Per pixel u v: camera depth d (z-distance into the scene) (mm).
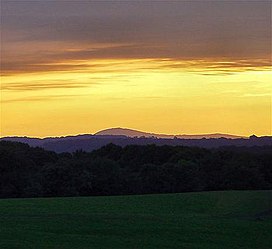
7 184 107562
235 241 56906
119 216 66625
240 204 78188
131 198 82188
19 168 111062
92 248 50188
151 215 68562
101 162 112125
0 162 108688
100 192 107875
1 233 53938
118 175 110188
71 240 52688
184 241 55625
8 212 67000
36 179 108375
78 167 109562
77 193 106000
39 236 53531
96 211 70250
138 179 111812
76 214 66750
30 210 68938
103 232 57312
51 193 105938
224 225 63625
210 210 74750
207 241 56156
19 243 49906
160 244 53688
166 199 81375
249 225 64000
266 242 57188
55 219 62625
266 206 76938
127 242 53594
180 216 68750
